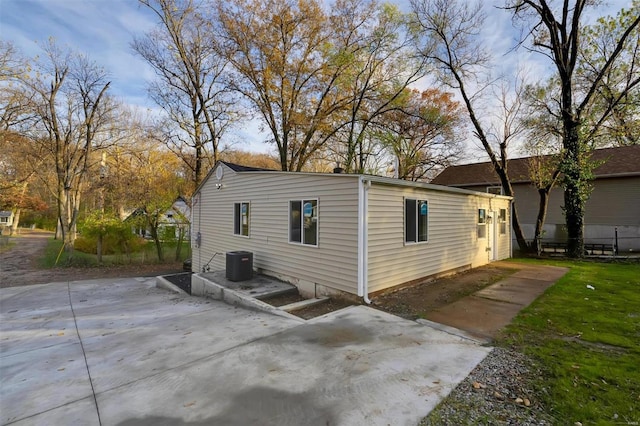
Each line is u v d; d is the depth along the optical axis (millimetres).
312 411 2748
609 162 14484
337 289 6664
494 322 5027
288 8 15312
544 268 10055
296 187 7801
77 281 11977
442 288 7383
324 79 16719
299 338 4539
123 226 16031
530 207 16797
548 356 3740
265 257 8883
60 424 2654
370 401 2881
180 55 16047
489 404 2805
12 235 32781
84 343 4871
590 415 2605
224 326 5312
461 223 9617
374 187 6461
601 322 4902
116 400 3023
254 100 16766
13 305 8234
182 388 3211
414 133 20781
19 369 3879
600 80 12562
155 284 11406
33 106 16859
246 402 2914
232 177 10562
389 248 6848
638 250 13234
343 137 18875
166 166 18188
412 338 4430
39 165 24547
